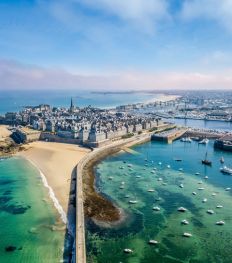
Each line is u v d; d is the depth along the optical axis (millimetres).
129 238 155875
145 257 140875
